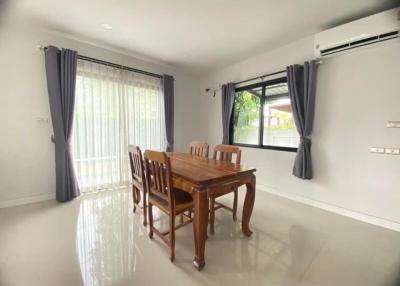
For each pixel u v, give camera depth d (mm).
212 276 1470
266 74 3365
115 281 1402
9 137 2527
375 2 2004
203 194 1545
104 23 2467
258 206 2809
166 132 4074
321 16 2277
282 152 3227
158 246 1836
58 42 2783
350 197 2475
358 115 2367
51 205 2648
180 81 4441
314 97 2699
